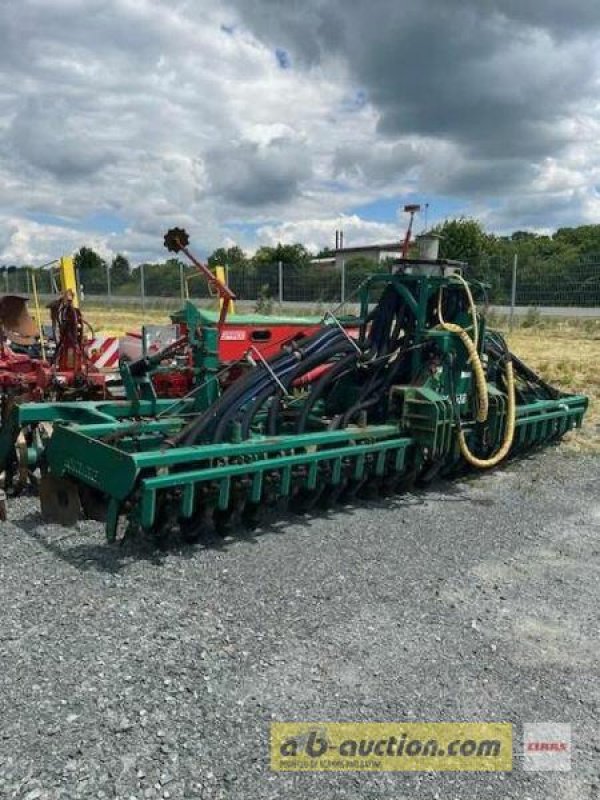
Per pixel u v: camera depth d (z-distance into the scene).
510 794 2.65
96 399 8.12
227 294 5.62
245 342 8.01
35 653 3.37
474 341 6.36
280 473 5.14
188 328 7.32
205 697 3.11
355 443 5.65
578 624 3.90
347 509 5.78
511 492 6.39
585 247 44.53
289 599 4.05
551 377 12.75
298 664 3.40
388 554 4.79
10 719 2.90
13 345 9.95
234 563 4.54
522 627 3.85
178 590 4.11
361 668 3.39
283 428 6.22
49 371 7.87
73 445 4.80
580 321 22.47
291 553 4.75
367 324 6.64
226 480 4.69
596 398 11.02
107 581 4.17
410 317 6.40
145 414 6.23
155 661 3.35
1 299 10.13
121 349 9.84
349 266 25.12
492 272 24.02
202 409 6.31
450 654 3.55
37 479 5.82
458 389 6.34
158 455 4.36
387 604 4.05
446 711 3.10
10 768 2.62
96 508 4.89
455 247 33.62
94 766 2.66
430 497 6.20
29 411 5.44
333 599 4.08
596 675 3.42
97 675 3.22
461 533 5.26
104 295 33.19
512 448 7.40
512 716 3.09
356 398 6.39
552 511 5.86
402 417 6.05
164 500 4.55
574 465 7.37
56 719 2.91
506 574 4.54
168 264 30.52
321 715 3.03
